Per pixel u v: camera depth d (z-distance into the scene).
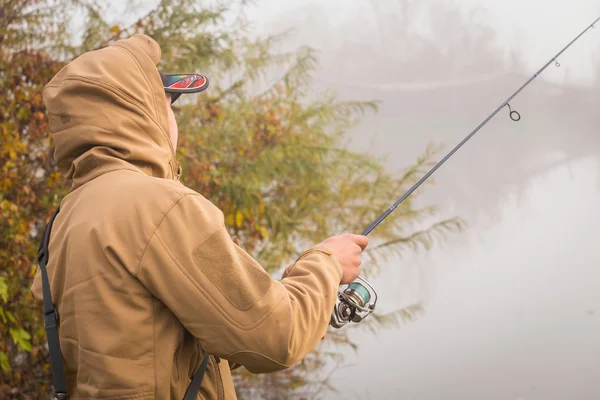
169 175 1.54
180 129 5.25
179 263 1.32
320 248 1.58
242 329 1.34
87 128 1.44
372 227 2.24
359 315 1.71
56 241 1.46
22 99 4.57
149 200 1.35
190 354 1.42
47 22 5.07
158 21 5.30
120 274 1.33
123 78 1.46
